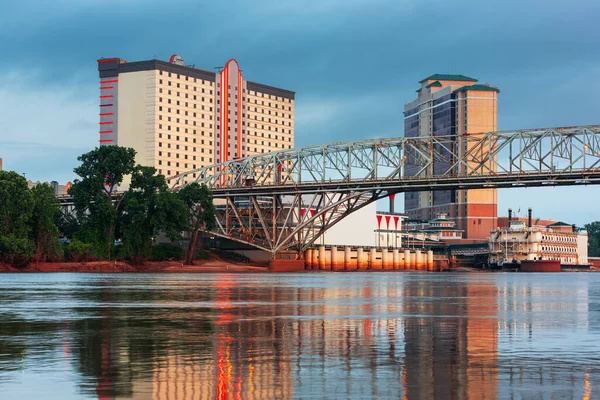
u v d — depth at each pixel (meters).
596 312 48.12
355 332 34.56
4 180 147.62
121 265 168.75
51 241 155.38
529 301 61.16
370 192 186.62
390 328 36.50
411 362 25.47
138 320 40.56
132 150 186.75
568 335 33.56
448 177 172.38
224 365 24.77
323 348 28.83
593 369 24.14
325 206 189.75
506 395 20.34
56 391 20.67
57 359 25.94
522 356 26.84
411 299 62.84
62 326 37.06
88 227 180.00
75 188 184.25
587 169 157.38
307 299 61.69
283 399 19.89
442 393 20.56
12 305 52.31
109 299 59.72
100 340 31.22
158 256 189.38
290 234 195.62
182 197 187.38
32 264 153.50
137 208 176.00
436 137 177.00
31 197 149.25
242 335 33.19
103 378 22.48
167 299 60.12
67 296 63.84
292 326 37.34
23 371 23.58
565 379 22.47
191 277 130.50
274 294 70.00
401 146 180.88
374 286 94.69
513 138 165.25
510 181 165.62
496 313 46.88
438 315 44.84
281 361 25.64
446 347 29.22
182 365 24.77
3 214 146.75
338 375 23.06
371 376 22.91
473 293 75.81
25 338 31.88
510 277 174.38
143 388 21.08
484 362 25.48
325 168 189.38
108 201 179.38
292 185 191.62
